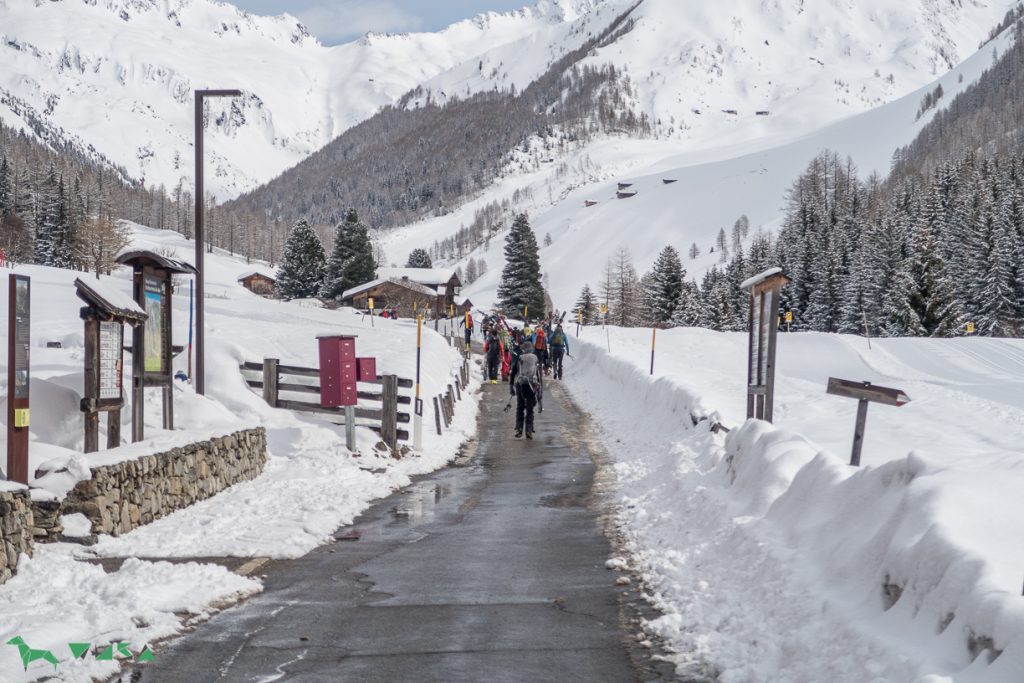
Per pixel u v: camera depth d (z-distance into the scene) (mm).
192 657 6375
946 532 5410
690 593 7695
